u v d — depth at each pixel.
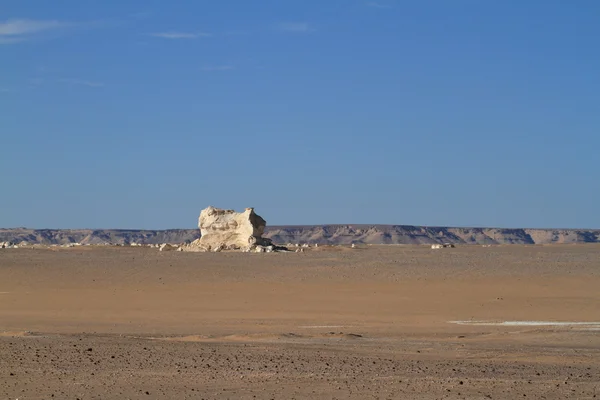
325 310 65.38
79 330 53.00
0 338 43.66
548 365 34.28
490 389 28.16
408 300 70.19
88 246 136.00
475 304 67.62
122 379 30.36
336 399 26.56
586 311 63.38
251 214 120.12
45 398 26.86
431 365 33.91
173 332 51.31
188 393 27.67
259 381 29.86
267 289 77.50
